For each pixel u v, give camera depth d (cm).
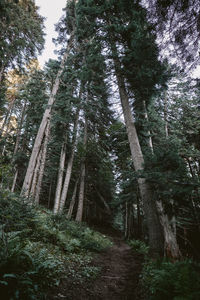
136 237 1603
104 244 1036
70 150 1505
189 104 1073
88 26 803
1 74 1231
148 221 630
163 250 585
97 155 1541
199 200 433
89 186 1906
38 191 1186
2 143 1322
